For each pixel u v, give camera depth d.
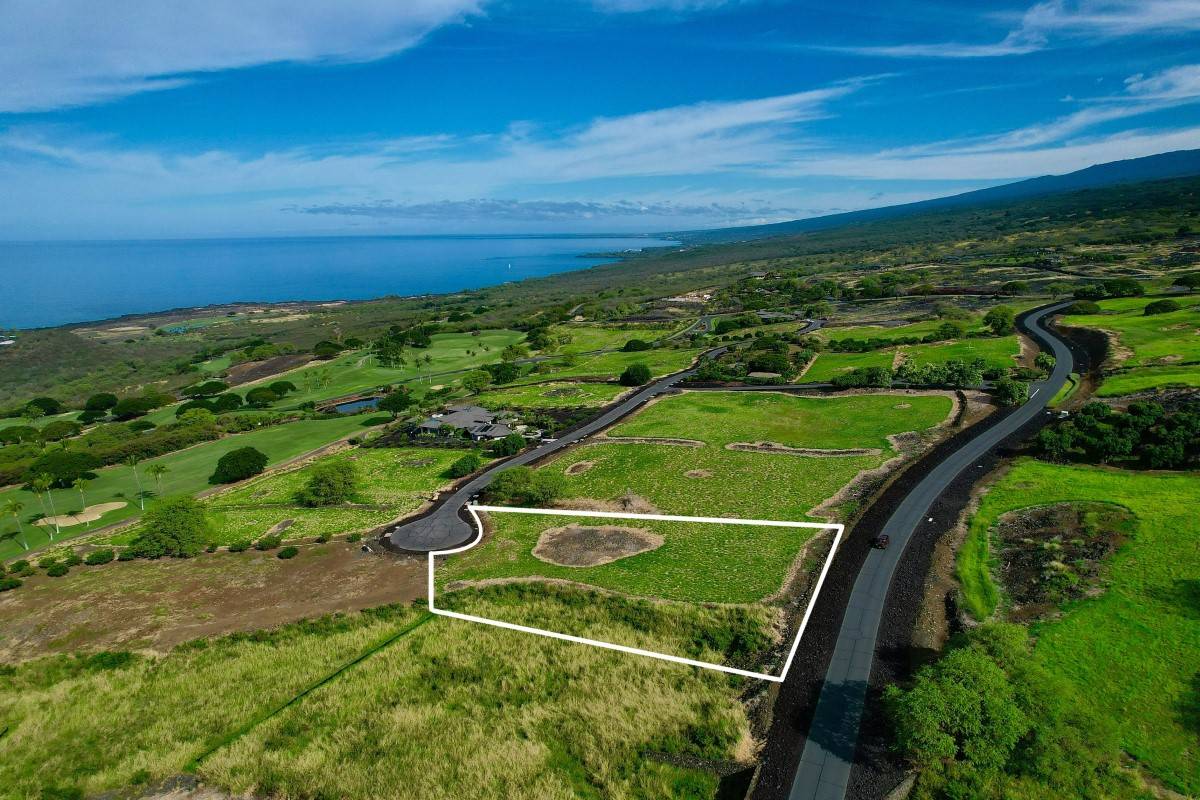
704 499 61.38
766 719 33.84
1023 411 74.94
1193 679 32.31
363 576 51.66
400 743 34.75
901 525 51.50
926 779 29.05
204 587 51.41
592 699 36.94
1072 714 30.38
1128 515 47.28
